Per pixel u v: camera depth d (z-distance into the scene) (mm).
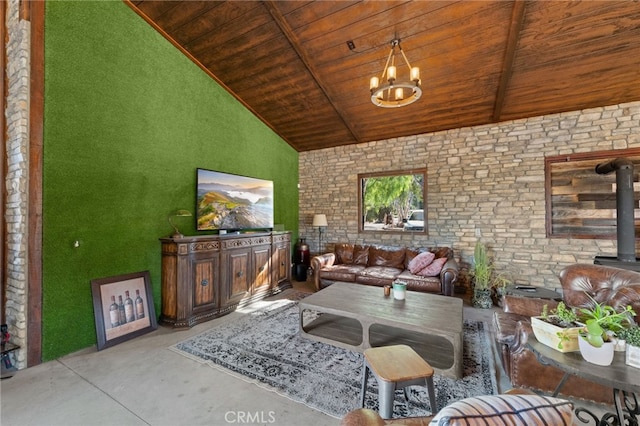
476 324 3334
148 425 1695
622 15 2611
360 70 3781
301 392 2021
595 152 3938
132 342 2828
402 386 1330
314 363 2418
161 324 3270
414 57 3418
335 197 6016
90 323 2752
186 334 3027
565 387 1897
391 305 2740
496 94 3855
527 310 2516
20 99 2363
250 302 4090
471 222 4711
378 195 5598
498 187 4523
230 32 3416
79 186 2697
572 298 2457
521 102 3979
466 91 3895
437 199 4984
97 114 2830
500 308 4008
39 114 2434
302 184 6398
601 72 3299
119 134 3016
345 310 2615
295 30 3258
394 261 4922
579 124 4039
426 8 2828
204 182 3951
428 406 1866
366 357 1517
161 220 3422
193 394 1996
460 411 695
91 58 2783
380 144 5559
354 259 5270
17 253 2391
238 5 3055
